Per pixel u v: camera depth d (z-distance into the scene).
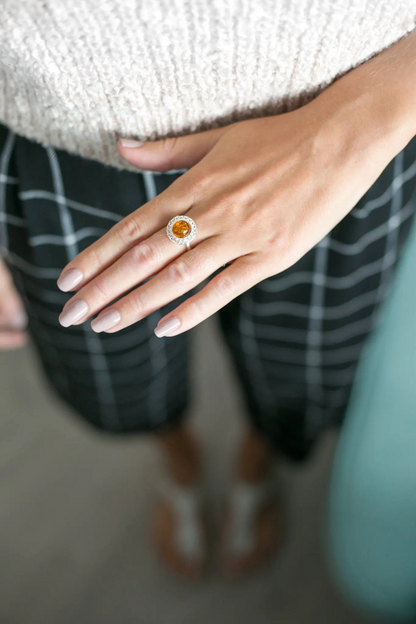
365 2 0.35
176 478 0.77
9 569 0.78
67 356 0.57
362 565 0.58
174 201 0.38
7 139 0.44
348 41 0.37
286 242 0.38
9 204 0.47
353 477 0.54
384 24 0.36
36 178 0.45
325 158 0.38
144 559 0.79
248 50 0.36
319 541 0.79
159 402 0.65
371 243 0.48
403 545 0.54
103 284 0.38
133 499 0.84
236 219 0.38
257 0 0.34
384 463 0.52
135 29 0.34
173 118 0.40
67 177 0.44
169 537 0.78
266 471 0.77
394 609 0.59
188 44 0.35
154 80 0.37
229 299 0.39
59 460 0.88
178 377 0.65
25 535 0.81
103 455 0.89
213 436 0.90
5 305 0.61
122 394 0.61
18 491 0.86
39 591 0.76
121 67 0.36
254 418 0.70
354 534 0.57
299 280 0.50
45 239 0.48
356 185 0.38
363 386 0.55
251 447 0.76
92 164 0.44
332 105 0.38
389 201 0.46
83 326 0.53
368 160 0.38
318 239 0.39
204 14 0.34
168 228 0.38
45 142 0.43
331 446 0.87
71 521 0.83
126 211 0.46
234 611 0.74
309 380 0.59
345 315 0.53
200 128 0.41
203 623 0.73
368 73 0.38
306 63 0.37
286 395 0.62
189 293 0.55
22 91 0.39
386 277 0.52
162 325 0.39
